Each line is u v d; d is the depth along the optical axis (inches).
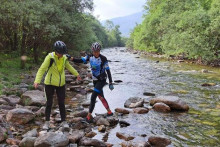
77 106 286.7
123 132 205.3
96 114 249.1
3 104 257.3
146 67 755.4
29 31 548.7
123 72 633.0
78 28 876.0
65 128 195.5
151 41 1654.8
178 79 510.3
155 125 224.8
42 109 246.7
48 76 196.7
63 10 749.9
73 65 783.1
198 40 812.0
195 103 308.8
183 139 191.6
